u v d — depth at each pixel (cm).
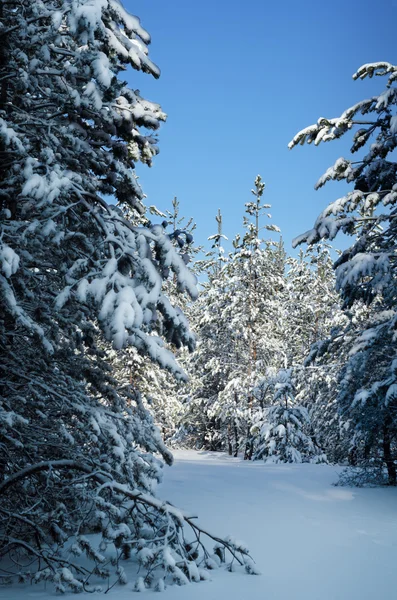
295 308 3622
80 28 579
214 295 3228
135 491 618
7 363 705
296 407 2705
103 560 546
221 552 646
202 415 3494
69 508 667
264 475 1711
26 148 687
